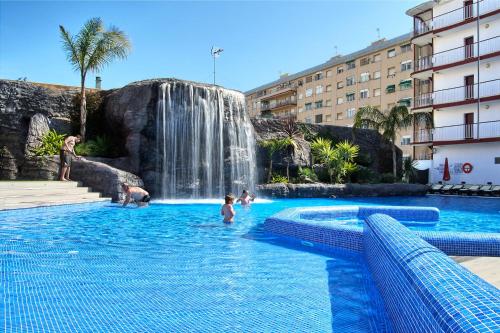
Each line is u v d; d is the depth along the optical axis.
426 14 37.44
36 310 3.87
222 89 22.03
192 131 20.42
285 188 21.88
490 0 31.27
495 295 2.25
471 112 32.06
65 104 23.06
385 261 4.33
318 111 62.91
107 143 21.20
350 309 4.04
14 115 21.41
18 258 6.20
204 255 6.69
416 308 2.74
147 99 19.89
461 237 6.43
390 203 19.19
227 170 21.12
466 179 31.78
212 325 3.56
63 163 16.14
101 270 5.51
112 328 3.45
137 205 15.05
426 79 37.50
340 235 7.29
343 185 23.19
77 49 21.91
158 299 4.27
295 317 3.79
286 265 6.07
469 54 32.50
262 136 27.75
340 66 58.81
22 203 12.82
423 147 37.47
